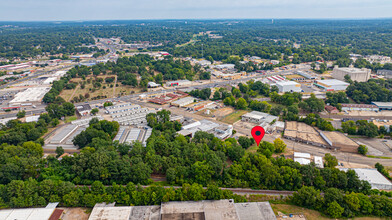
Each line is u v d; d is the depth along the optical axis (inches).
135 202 5206.7
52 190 5315.0
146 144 7391.7
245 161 6481.3
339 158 7504.9
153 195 5177.2
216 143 7564.0
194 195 5187.0
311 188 5398.6
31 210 4923.7
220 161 6210.6
